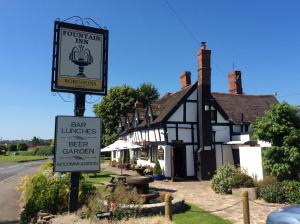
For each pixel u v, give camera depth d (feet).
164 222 26.89
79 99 32.37
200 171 75.72
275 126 46.60
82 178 42.01
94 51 33.14
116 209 31.81
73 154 30.60
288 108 47.01
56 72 31.40
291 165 46.14
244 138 78.64
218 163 79.87
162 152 78.23
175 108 79.20
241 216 36.91
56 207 36.52
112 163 126.41
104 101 166.20
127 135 120.88
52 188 37.14
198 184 66.49
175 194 51.44
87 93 32.55
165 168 76.07
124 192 37.88
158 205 35.96
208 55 80.33
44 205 36.27
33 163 165.68
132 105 164.66
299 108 47.60
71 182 30.94
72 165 30.48
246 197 29.71
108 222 27.55
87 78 32.60
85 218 29.30
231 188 52.90
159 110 88.38
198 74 81.10
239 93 102.22
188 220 35.29
